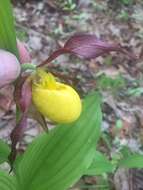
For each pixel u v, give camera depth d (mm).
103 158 160
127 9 434
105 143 254
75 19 402
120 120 282
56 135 138
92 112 139
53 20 392
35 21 384
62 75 135
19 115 130
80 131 138
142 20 424
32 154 138
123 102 301
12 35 110
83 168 136
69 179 135
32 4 405
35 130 252
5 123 254
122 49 120
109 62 343
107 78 316
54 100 124
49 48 351
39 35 363
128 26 412
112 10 427
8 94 265
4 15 106
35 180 136
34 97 126
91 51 121
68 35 377
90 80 318
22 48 127
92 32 392
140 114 293
